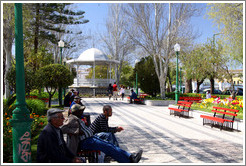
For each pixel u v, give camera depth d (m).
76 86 31.92
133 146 5.95
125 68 56.69
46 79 13.53
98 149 4.08
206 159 4.85
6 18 15.23
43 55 20.98
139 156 4.14
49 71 13.79
